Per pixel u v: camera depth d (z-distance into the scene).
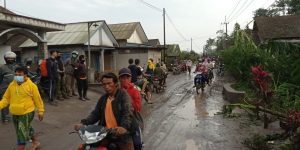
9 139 7.99
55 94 13.01
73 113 11.46
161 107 13.38
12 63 9.11
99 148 4.00
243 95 13.60
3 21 13.32
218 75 33.31
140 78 13.20
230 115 11.02
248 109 10.40
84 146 4.14
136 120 4.77
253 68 9.74
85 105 13.08
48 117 10.45
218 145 7.59
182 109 12.83
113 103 4.40
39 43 16.97
